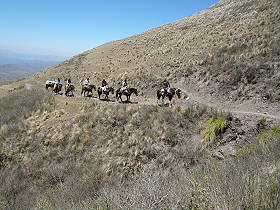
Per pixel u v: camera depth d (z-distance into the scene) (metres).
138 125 23.06
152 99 35.88
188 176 6.98
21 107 33.12
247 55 34.00
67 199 15.05
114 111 26.16
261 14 48.94
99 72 54.31
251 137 18.06
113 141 22.47
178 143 19.56
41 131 27.09
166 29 73.00
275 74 28.58
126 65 53.69
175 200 4.88
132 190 6.15
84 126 25.19
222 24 53.88
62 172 20.66
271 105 25.61
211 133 18.84
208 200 4.35
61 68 66.12
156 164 18.30
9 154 24.25
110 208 5.93
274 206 4.03
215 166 6.92
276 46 33.06
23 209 15.52
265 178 4.90
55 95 39.00
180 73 39.41
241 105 27.33
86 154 22.47
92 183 17.56
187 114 21.94
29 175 21.86
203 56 40.94
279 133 15.48
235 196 4.23
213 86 32.47
